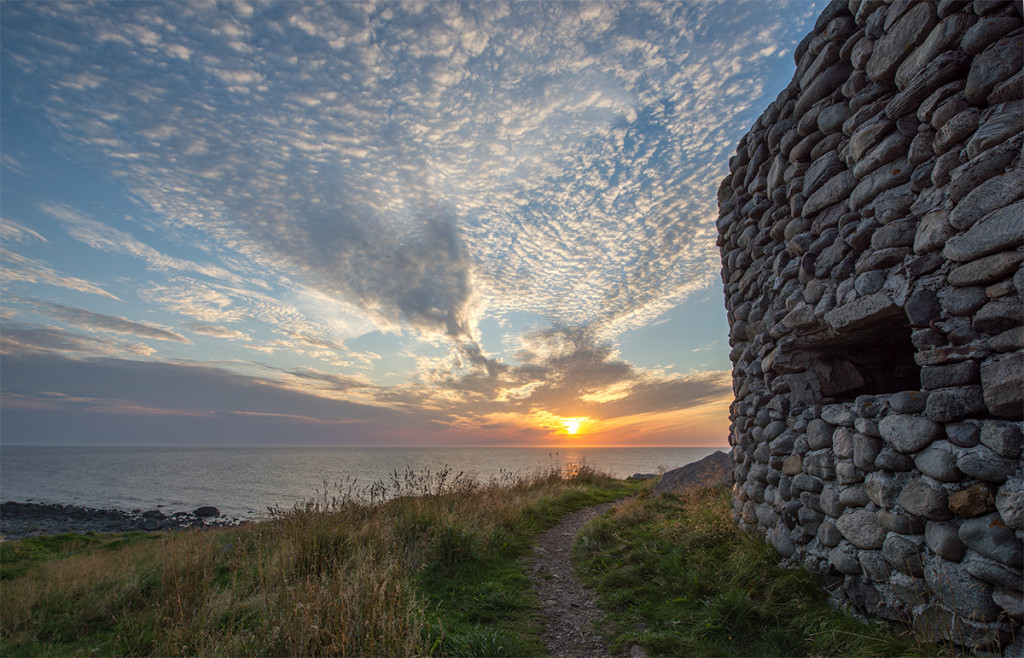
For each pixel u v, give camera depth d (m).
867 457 3.75
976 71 3.00
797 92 5.18
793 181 5.02
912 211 3.53
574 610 4.72
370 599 3.68
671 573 5.06
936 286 3.31
